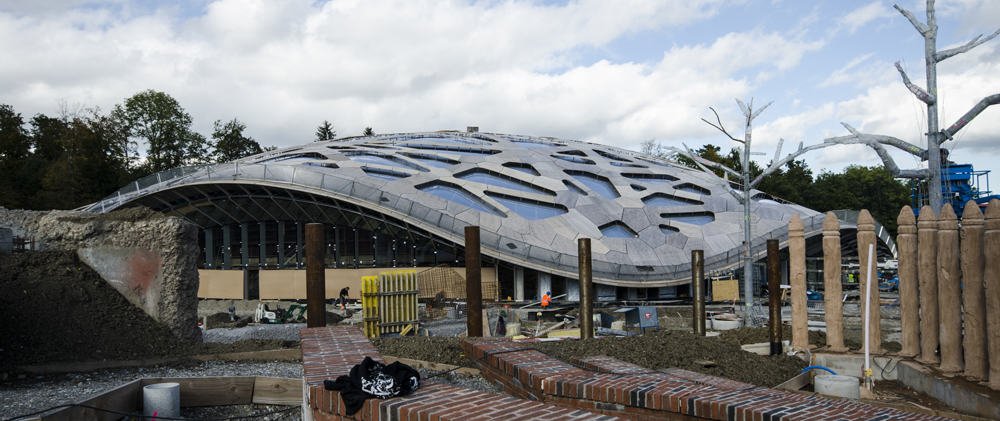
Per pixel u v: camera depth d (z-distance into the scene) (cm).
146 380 977
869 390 1217
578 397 840
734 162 9394
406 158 4309
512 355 1089
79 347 1255
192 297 1573
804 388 1286
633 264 3638
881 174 10619
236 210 4312
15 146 7219
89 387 1055
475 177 4191
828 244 1526
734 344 1436
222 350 1448
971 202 1147
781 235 4050
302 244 4212
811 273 4731
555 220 3831
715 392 777
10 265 1399
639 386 817
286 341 1572
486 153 4753
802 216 4272
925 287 1299
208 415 979
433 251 3909
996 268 1052
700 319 1847
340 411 713
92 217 1581
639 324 2281
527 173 4291
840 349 1481
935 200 1430
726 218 4216
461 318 2730
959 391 1093
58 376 1147
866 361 1285
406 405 644
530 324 2817
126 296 1508
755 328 1966
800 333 1545
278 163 4109
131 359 1277
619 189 4362
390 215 3697
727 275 3866
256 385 1030
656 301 3612
